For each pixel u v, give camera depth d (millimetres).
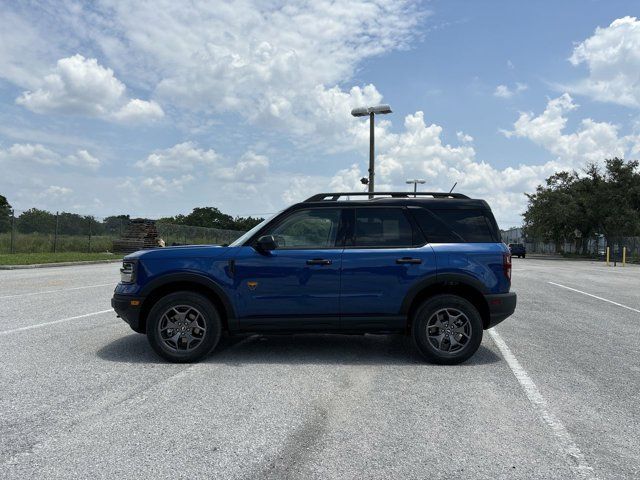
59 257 24000
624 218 48500
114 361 5766
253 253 5793
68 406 4273
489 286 5832
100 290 12297
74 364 5617
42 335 7109
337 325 5816
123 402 4387
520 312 10125
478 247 5891
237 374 5285
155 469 3168
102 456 3340
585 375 5422
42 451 3408
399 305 5805
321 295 5777
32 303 10078
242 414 4121
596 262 41188
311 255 5797
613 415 4207
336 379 5141
